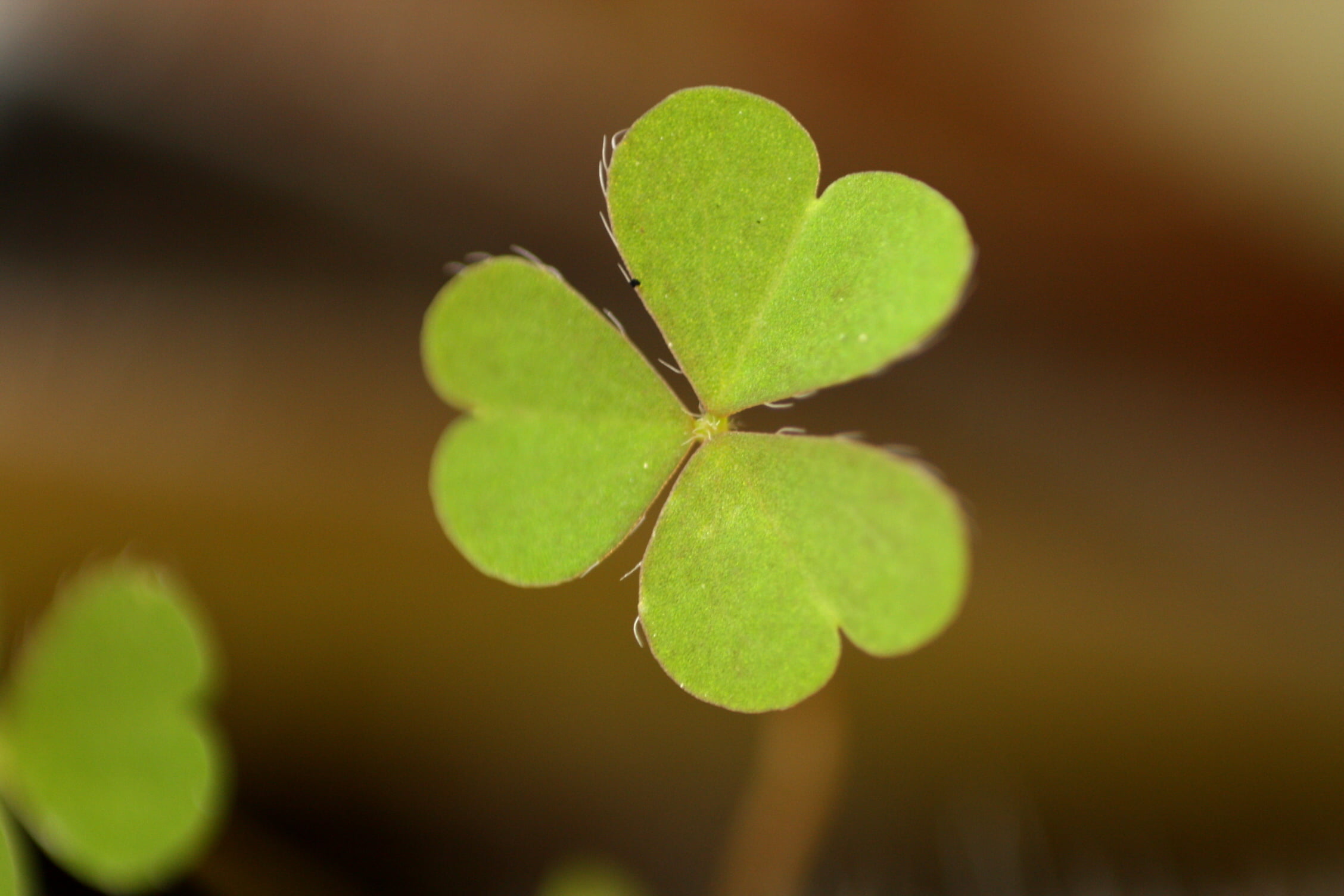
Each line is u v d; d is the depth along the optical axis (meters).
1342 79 0.21
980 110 0.22
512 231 0.22
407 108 0.23
